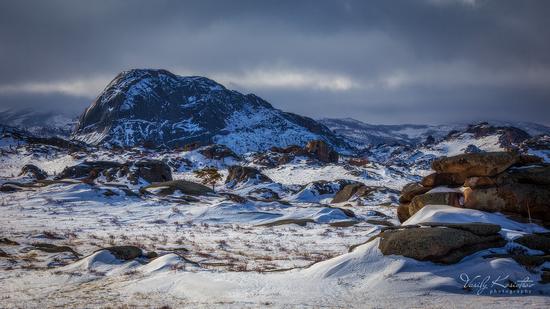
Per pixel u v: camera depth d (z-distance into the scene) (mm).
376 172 185875
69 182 100000
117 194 83688
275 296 21250
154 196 89562
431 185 37000
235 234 50688
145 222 62062
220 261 32500
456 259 23938
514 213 32688
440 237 24156
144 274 27469
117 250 32250
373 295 20672
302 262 31375
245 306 19641
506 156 33438
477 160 34250
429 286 21250
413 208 36375
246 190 123562
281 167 198750
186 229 55656
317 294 21266
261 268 28891
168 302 21062
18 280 27094
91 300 21969
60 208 73188
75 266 30531
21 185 101000
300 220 61812
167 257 30109
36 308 20688
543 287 20812
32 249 37281
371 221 61406
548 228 31750
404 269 23281
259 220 65000
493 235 25922
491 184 33594
